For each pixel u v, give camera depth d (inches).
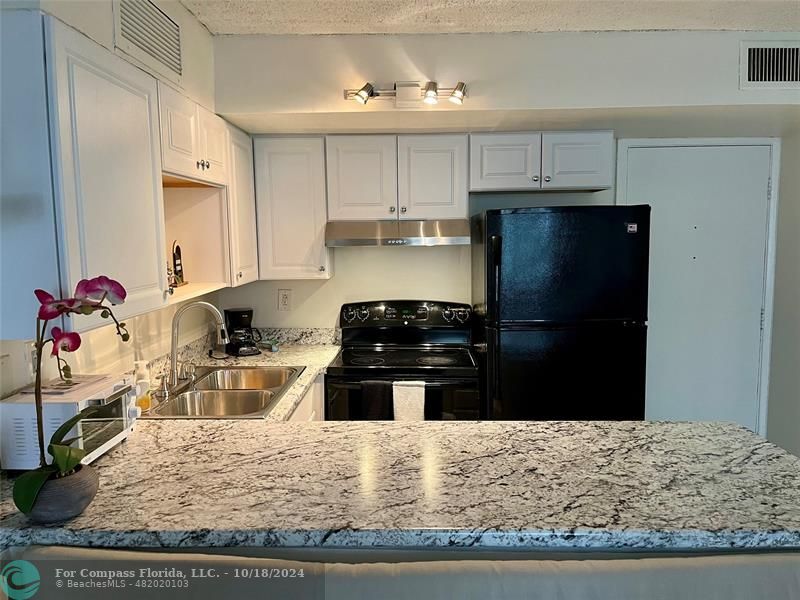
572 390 97.3
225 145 92.7
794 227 116.0
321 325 125.6
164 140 68.2
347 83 90.8
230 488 45.9
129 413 56.7
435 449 53.9
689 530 39.2
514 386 97.3
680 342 126.2
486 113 92.9
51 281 47.6
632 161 121.3
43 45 45.9
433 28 87.4
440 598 38.1
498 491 44.9
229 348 112.0
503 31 89.1
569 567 38.9
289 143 107.0
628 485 45.9
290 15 81.7
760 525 39.6
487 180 106.5
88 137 51.1
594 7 79.3
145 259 62.4
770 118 99.8
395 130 105.0
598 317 96.5
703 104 89.8
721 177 121.6
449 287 124.2
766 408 126.8
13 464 48.8
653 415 127.7
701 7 79.4
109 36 56.1
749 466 49.5
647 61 89.4
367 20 83.9
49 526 40.4
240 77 90.4
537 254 95.7
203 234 93.8
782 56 89.4
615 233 95.4
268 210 108.4
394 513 41.4
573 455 52.1
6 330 48.4
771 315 124.8
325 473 48.5
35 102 46.2
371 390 99.1
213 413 87.1
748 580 38.5
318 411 98.8
